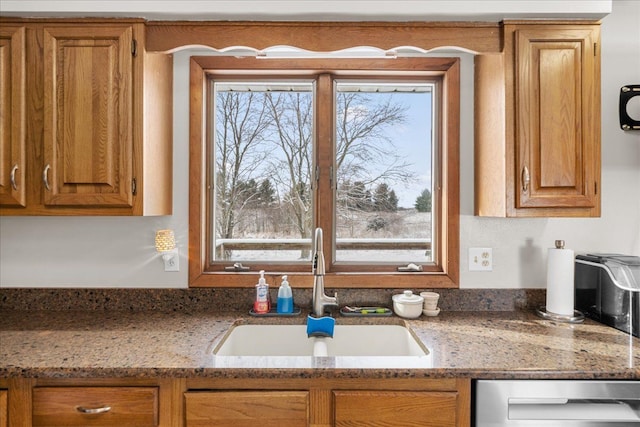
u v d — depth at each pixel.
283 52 1.59
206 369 1.15
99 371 1.14
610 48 1.83
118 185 1.51
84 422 1.17
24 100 1.50
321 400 1.18
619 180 1.83
